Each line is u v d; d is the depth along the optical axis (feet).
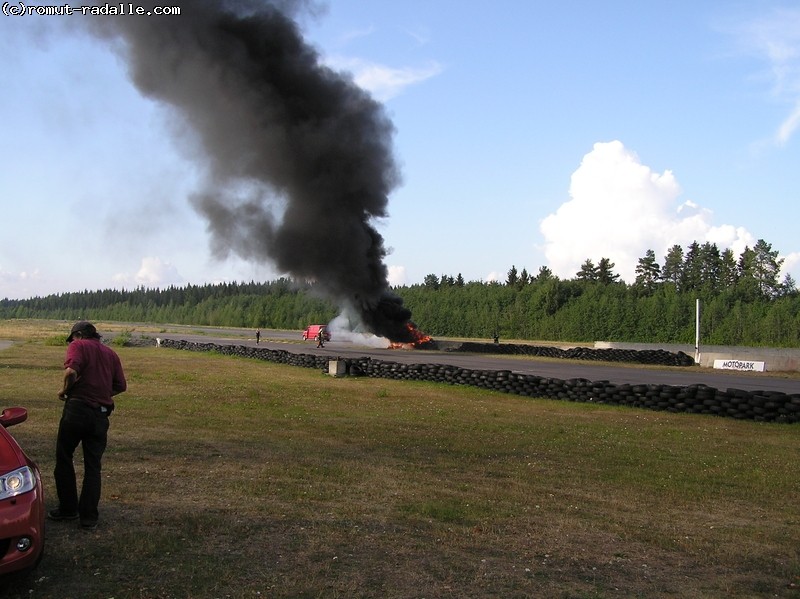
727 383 73.97
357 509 20.74
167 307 536.01
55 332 216.54
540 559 16.66
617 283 347.97
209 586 13.99
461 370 66.95
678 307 227.20
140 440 32.40
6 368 76.79
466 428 40.68
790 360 95.91
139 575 14.53
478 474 27.07
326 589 14.05
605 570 16.05
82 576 14.44
